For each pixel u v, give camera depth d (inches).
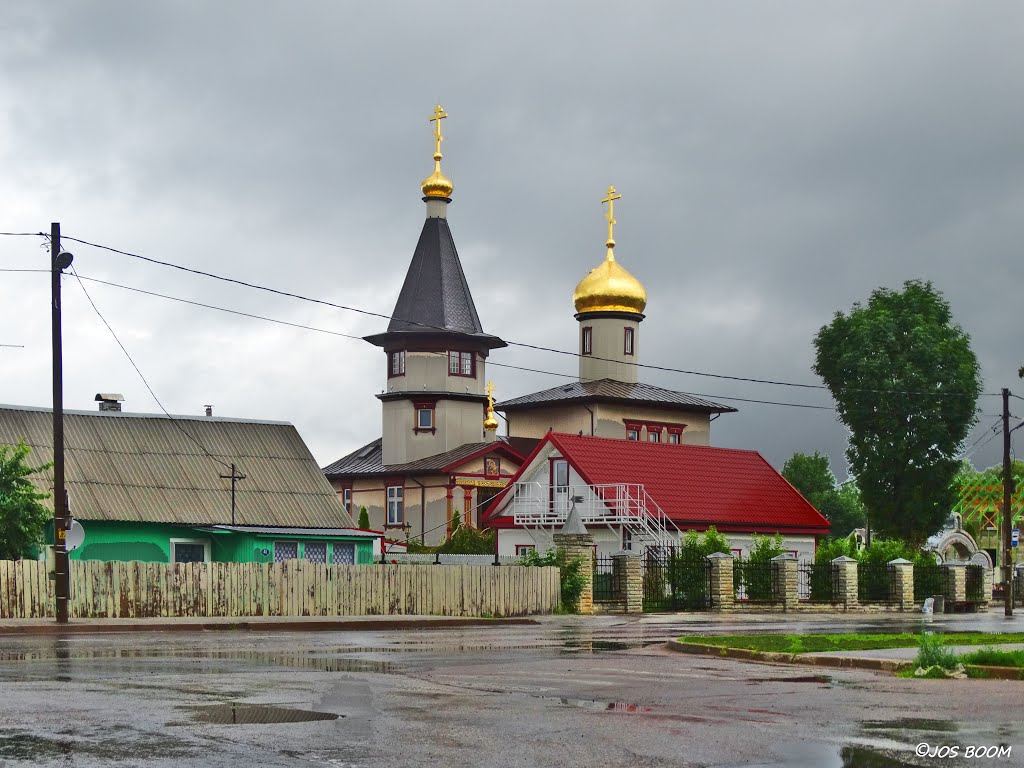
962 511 4042.8
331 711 513.3
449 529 2792.8
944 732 475.5
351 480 3034.0
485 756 414.9
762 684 661.9
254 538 1830.7
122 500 1797.5
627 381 3093.0
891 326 2859.3
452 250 2979.8
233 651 838.5
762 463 2534.5
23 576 1272.1
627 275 3102.9
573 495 2208.4
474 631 1233.4
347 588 1475.1
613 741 448.1
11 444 1804.9
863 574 2102.6
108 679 610.5
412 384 2915.8
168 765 388.2
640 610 1772.9
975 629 1407.5
